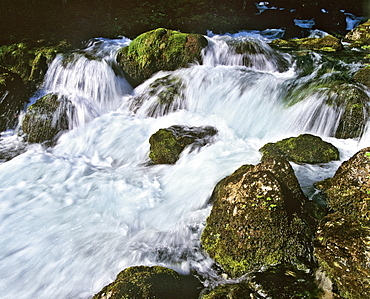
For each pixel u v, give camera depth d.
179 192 5.43
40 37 11.57
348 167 4.58
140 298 3.29
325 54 9.69
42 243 4.62
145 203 5.31
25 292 3.93
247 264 3.87
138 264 4.14
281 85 7.83
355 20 14.23
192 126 7.18
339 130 6.61
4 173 6.41
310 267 3.73
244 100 7.79
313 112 6.91
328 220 4.07
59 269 4.20
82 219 5.09
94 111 8.57
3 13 12.91
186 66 8.88
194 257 4.18
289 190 4.26
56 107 8.05
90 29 12.23
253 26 13.49
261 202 3.95
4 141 8.05
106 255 4.33
